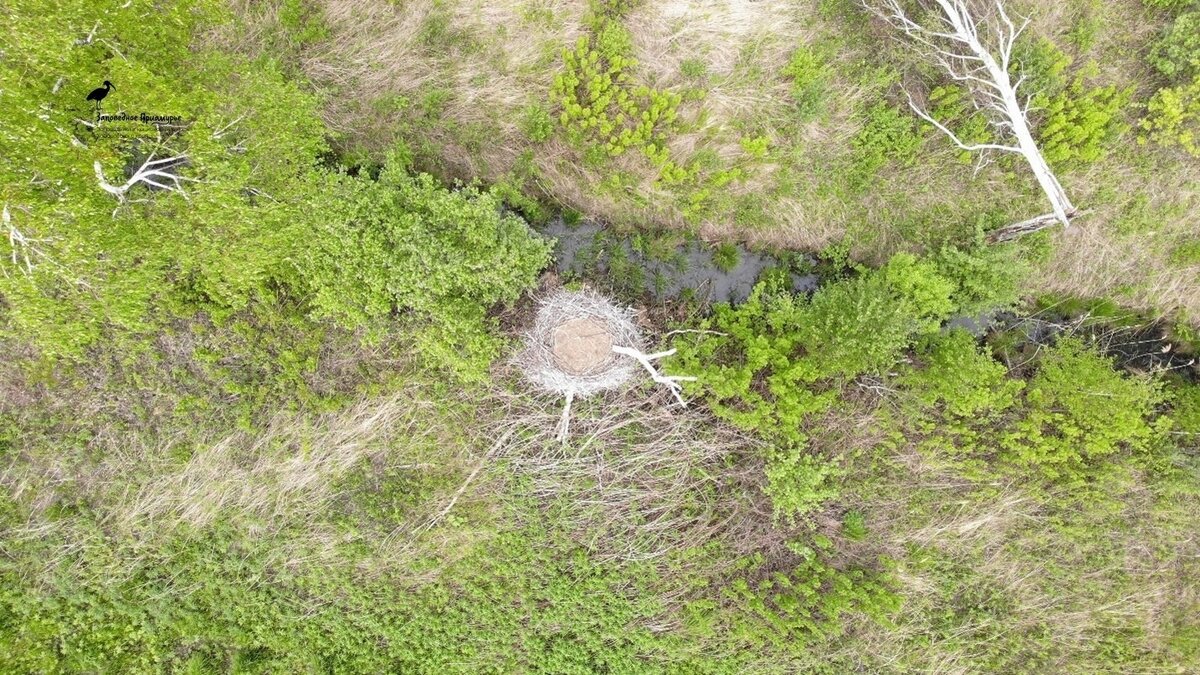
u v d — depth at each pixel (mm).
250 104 6844
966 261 7750
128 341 7680
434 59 8055
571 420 8039
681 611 8062
